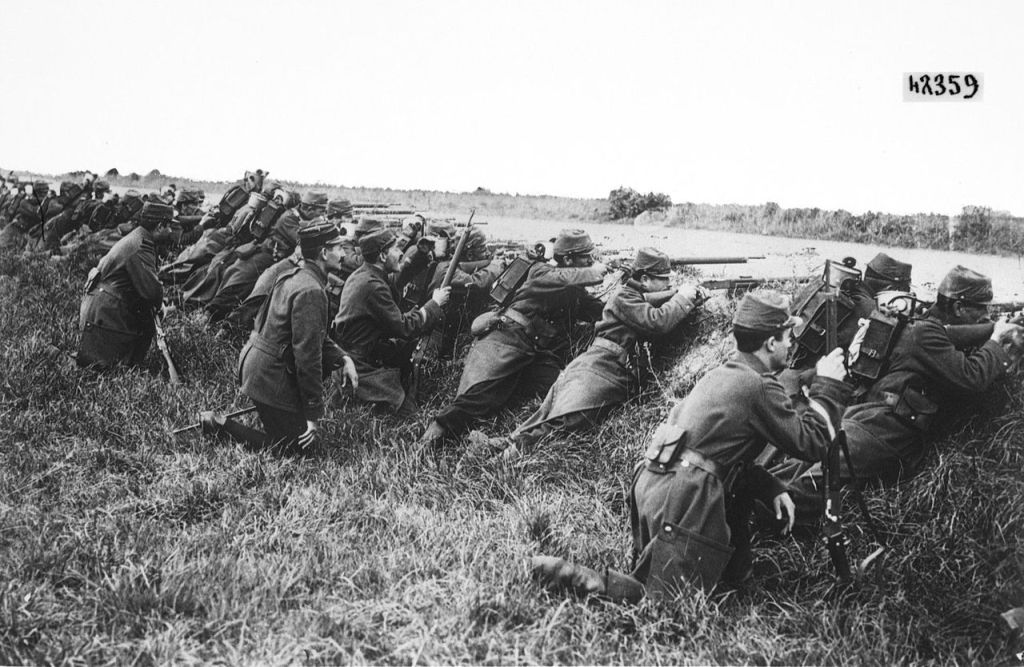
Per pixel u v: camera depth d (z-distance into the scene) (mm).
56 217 12469
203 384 6906
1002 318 4668
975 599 3809
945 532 4094
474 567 3941
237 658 3299
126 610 3564
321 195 8797
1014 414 4266
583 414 5207
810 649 3521
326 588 3838
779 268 6289
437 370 6586
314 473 5191
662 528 3684
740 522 3916
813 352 4723
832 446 3852
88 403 6227
